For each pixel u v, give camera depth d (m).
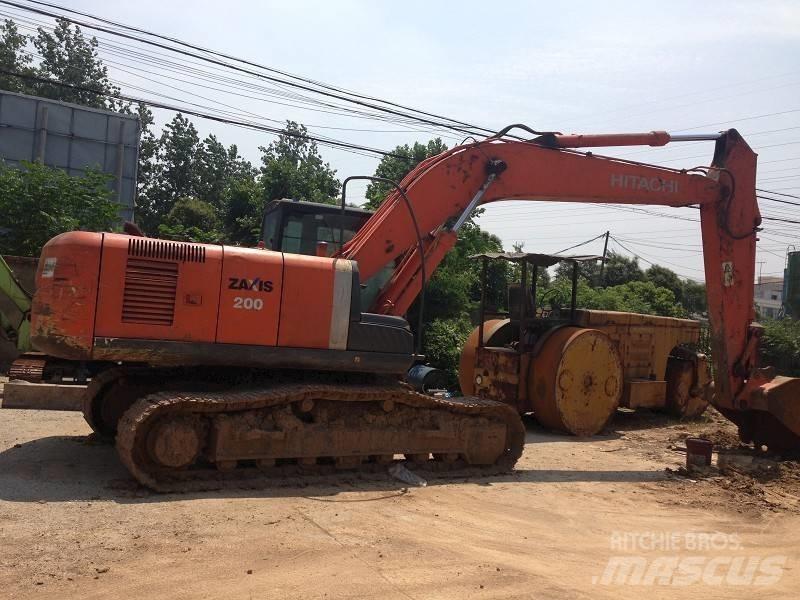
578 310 12.81
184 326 6.51
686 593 4.86
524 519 6.34
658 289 35.03
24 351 12.62
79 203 18.19
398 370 7.38
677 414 13.91
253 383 7.14
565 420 11.22
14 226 17.09
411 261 8.69
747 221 10.47
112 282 6.30
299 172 27.59
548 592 4.66
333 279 7.12
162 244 6.52
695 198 10.30
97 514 5.45
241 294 6.73
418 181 8.87
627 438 11.55
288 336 6.89
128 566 4.50
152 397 6.43
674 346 14.23
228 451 6.46
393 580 4.63
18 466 6.69
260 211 26.38
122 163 26.47
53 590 4.09
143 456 6.20
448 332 18.25
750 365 10.23
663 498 7.52
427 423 7.69
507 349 12.05
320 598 4.26
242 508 5.88
